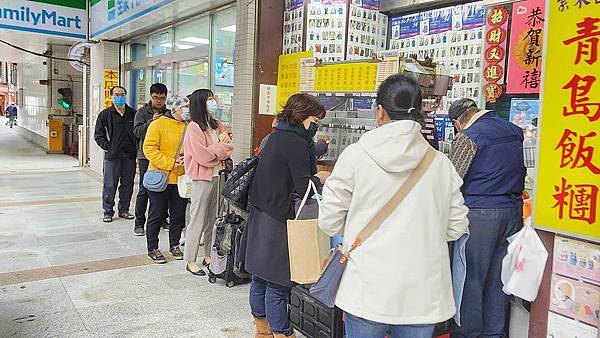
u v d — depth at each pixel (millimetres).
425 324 1676
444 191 1796
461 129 2887
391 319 1667
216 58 6363
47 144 14648
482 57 3658
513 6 3406
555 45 2230
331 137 3900
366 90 3334
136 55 9094
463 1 3873
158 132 4270
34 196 7527
